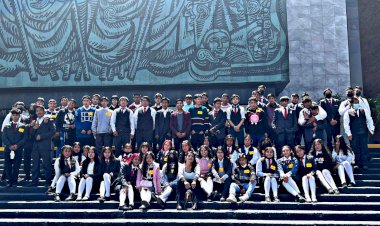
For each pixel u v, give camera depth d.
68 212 8.05
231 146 9.32
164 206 8.32
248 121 10.09
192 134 10.02
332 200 8.28
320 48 18.12
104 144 10.08
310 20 18.36
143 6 16.83
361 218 7.42
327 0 18.42
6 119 9.86
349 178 9.13
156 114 10.23
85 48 16.75
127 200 8.58
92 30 16.83
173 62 16.53
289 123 9.83
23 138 9.62
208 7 16.64
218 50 16.41
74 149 9.45
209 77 16.36
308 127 9.91
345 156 9.30
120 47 16.70
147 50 16.66
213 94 16.91
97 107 10.73
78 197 8.64
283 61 16.14
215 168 8.80
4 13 17.03
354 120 10.02
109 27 16.80
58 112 10.74
